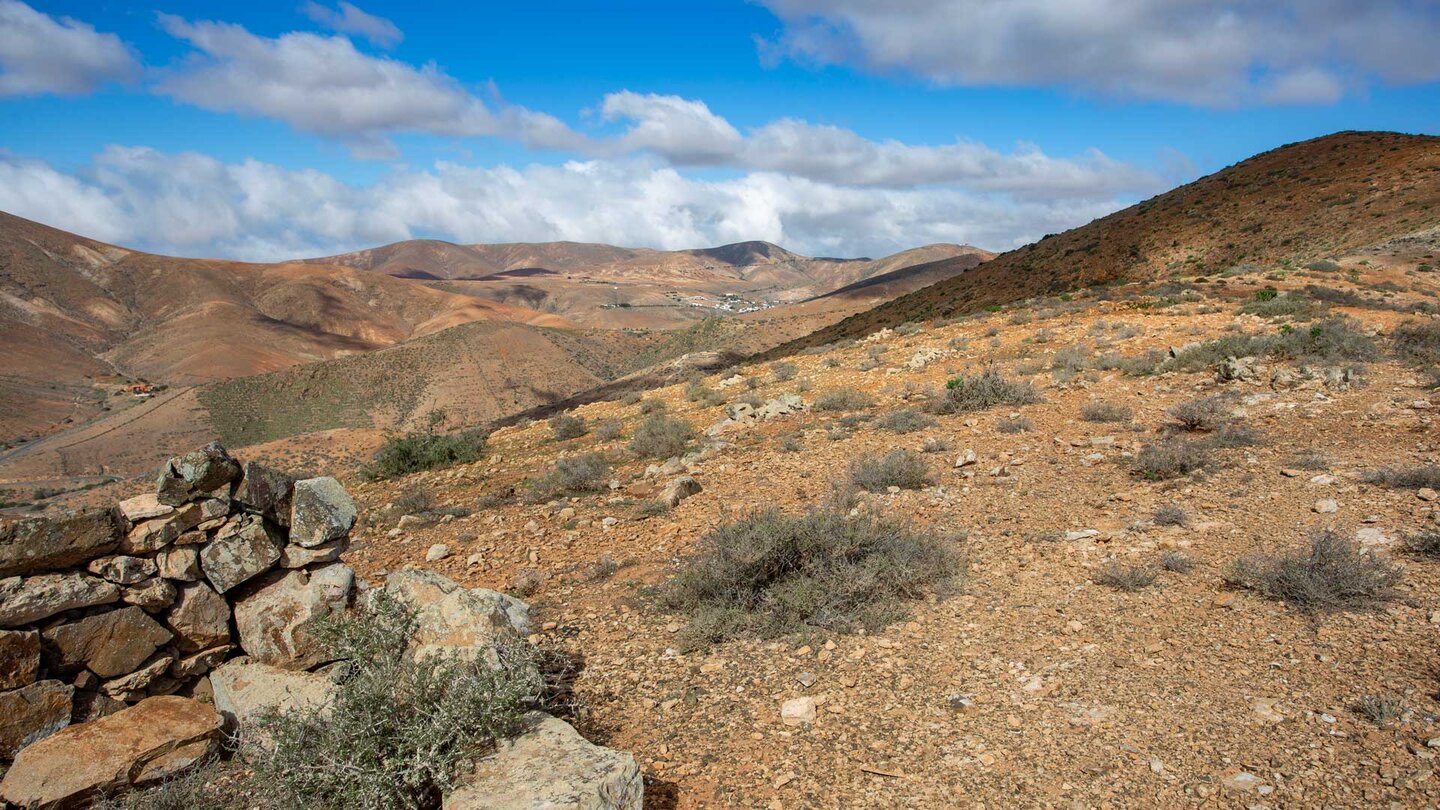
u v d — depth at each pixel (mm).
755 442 13492
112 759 4621
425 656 4828
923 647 5582
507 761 4031
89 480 138375
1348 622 5117
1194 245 59812
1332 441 9336
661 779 4469
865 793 4121
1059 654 5258
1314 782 3719
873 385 17562
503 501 11992
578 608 7168
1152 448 9359
